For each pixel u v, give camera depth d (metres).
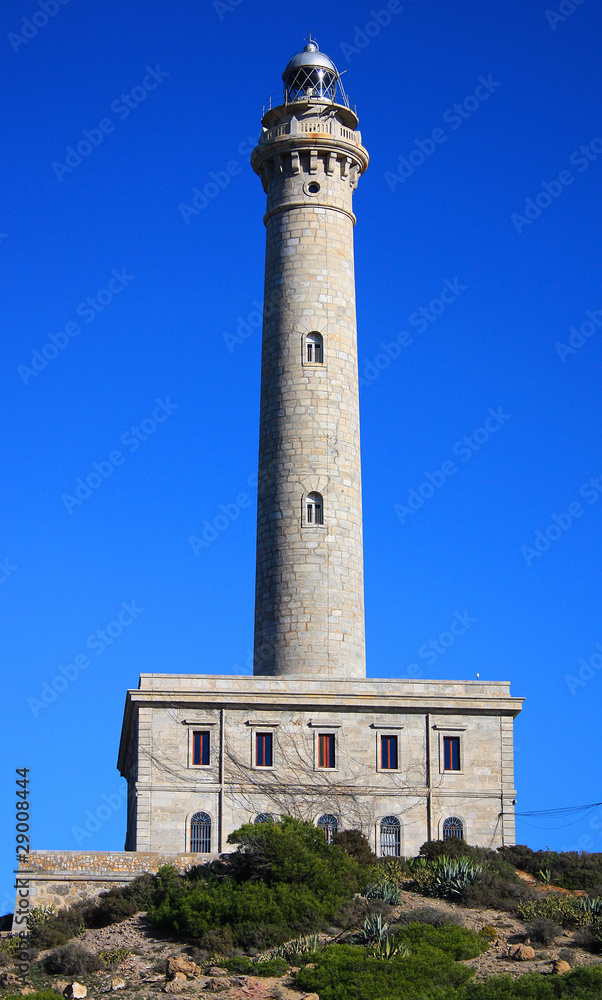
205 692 77.00
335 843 73.12
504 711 78.50
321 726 77.31
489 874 70.44
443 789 77.25
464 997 55.78
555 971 59.16
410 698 78.00
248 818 75.75
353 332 86.94
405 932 62.84
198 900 64.56
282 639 81.31
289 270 86.38
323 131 87.56
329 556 82.31
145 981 59.25
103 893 68.00
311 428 83.81
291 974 59.69
